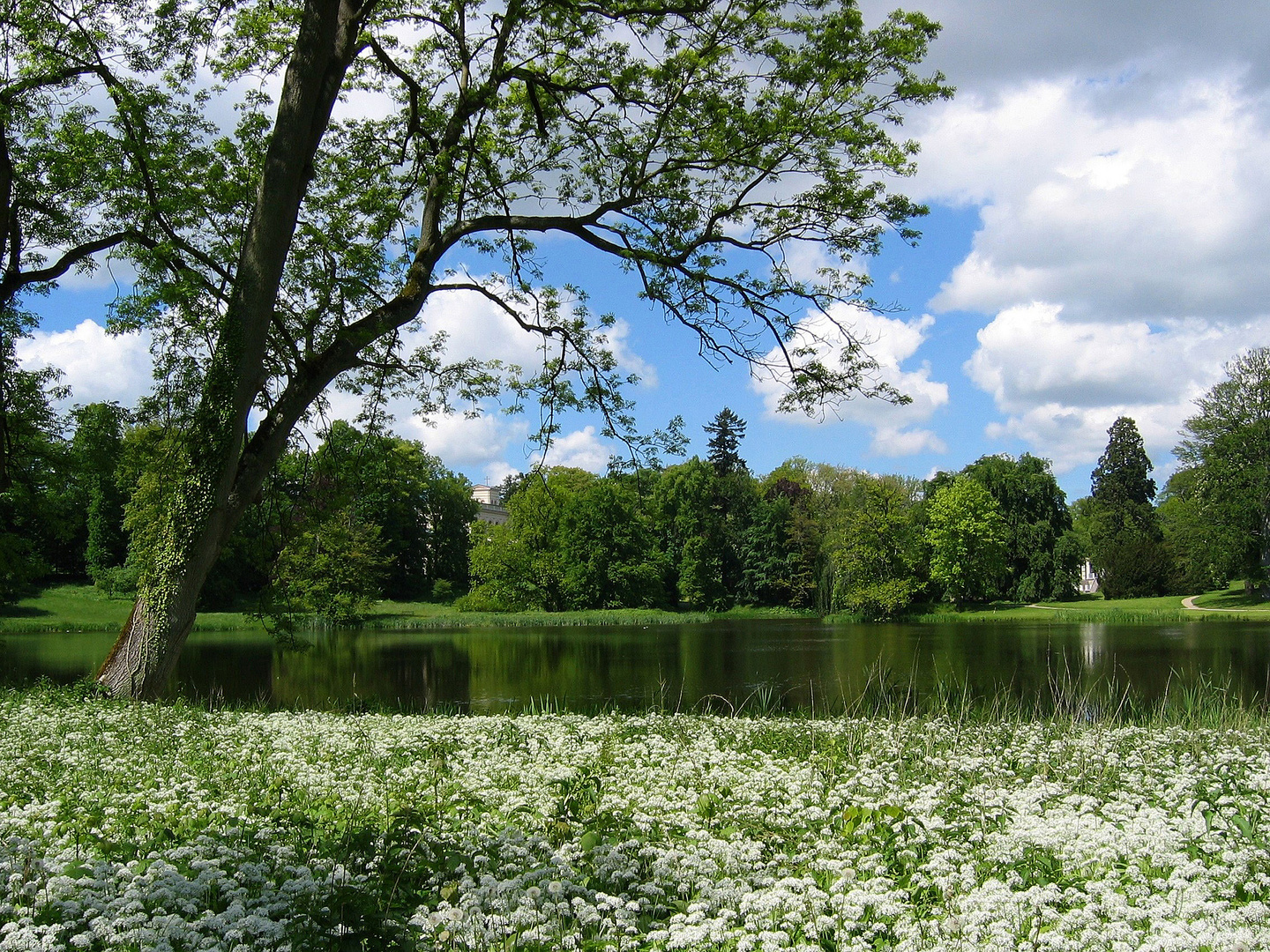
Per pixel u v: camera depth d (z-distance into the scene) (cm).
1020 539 7475
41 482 2267
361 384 1811
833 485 8356
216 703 1895
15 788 731
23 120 1548
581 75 1625
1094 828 611
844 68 1536
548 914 442
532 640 4444
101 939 404
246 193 1638
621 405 1781
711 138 1588
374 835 537
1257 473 5981
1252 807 706
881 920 466
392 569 7775
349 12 1426
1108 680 2500
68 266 1602
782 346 1672
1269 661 2998
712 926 429
